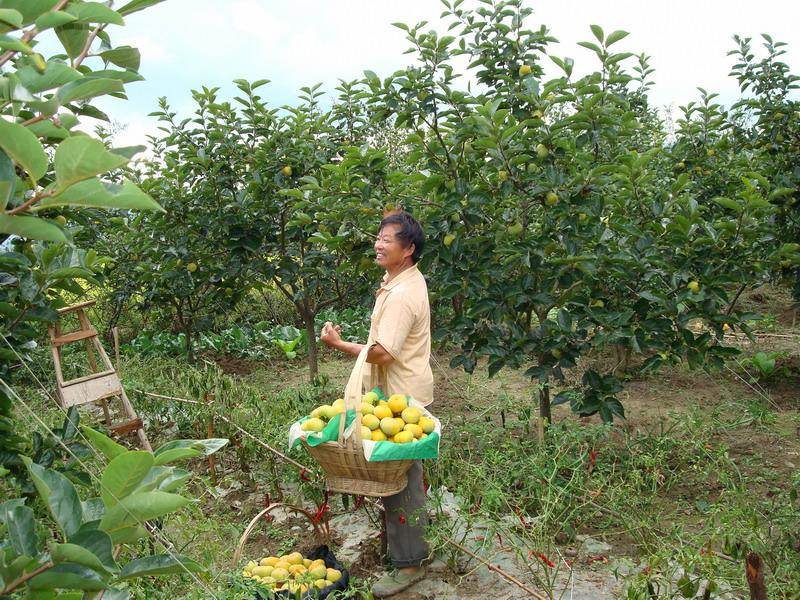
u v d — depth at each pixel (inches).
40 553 46.7
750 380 259.8
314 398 211.6
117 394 175.9
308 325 291.4
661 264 173.6
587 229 177.5
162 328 383.2
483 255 189.3
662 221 190.5
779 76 266.5
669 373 273.7
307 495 154.6
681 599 119.4
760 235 195.5
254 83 262.8
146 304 325.4
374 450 113.5
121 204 39.2
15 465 107.3
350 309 391.5
